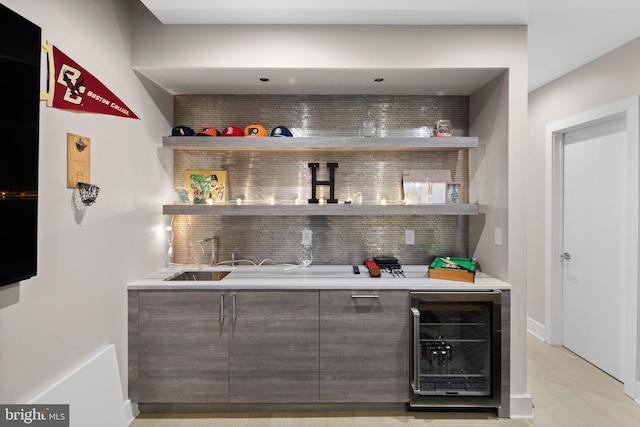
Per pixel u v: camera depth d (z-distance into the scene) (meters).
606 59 2.79
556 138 3.42
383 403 2.37
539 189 3.60
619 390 2.65
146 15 2.35
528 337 3.66
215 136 2.71
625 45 2.62
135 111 2.37
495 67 2.36
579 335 3.21
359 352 2.32
